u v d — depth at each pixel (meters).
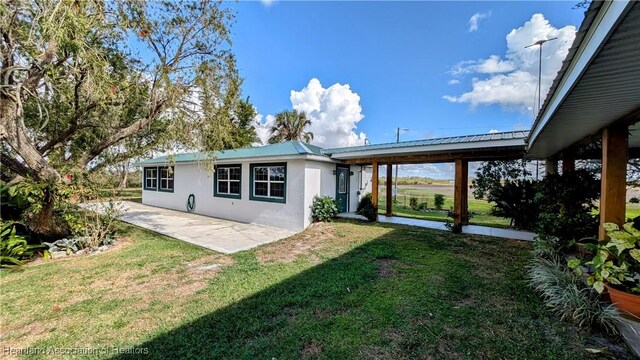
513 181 8.90
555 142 4.96
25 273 4.52
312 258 5.37
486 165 11.95
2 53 4.67
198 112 7.01
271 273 4.49
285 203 8.84
